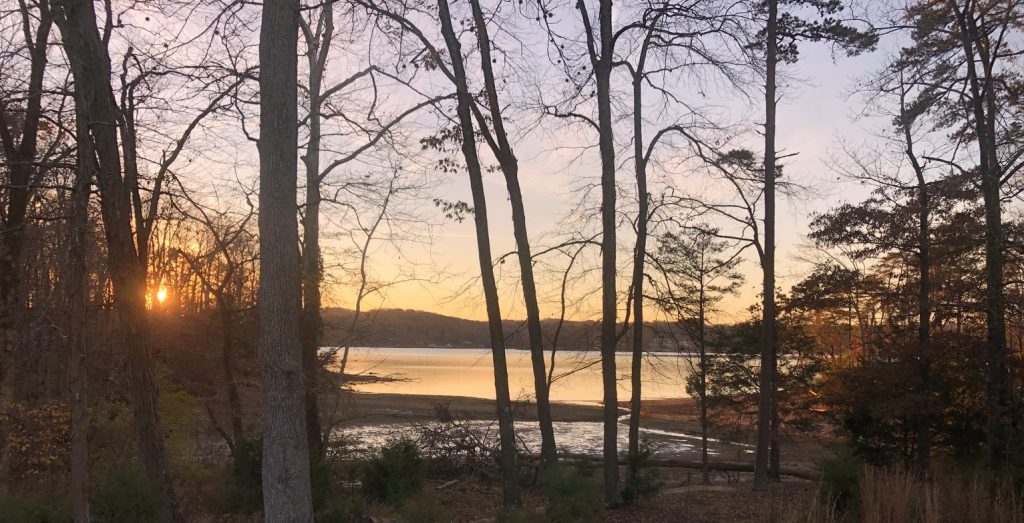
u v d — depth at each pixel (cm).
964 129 2106
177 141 1320
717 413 3061
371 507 1405
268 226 822
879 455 2166
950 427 2122
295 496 797
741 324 2841
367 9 1303
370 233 1950
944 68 2077
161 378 1484
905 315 2252
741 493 1845
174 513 1098
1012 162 1873
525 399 2139
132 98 1206
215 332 1734
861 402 2177
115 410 1389
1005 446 1623
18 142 1495
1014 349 2103
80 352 869
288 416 805
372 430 3247
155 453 1101
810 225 2362
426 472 2062
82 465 844
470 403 4853
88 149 966
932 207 2108
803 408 2798
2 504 892
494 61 1502
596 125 1683
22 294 1486
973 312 2033
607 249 1630
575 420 4541
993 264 1948
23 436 1298
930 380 2106
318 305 1728
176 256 1709
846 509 1162
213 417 1644
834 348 3431
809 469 2678
